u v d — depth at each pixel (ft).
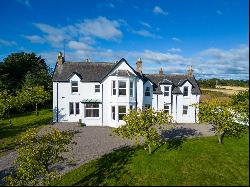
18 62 245.04
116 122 124.16
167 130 112.57
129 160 69.77
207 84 338.13
